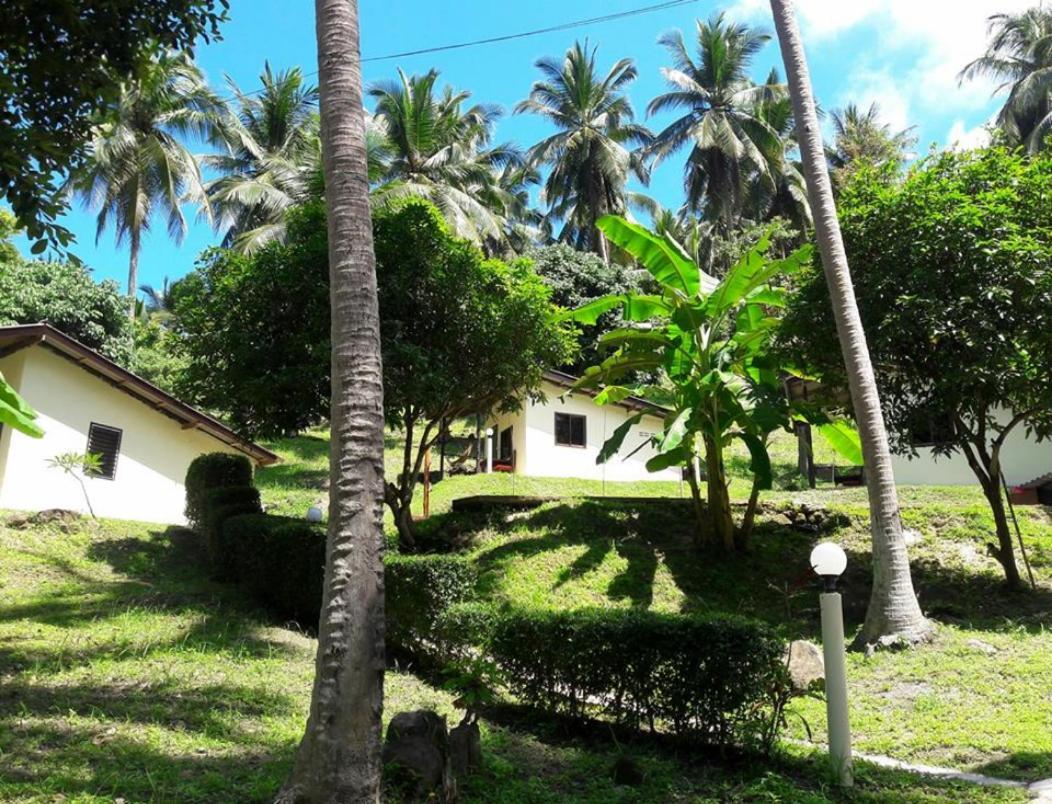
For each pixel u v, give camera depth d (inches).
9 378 586.9
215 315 515.5
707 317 499.2
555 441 905.5
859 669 346.0
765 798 193.0
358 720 152.4
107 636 329.7
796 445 1197.7
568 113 1523.1
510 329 527.8
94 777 172.2
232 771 185.5
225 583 483.5
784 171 1509.6
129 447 666.8
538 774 209.6
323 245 485.1
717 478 526.6
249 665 305.7
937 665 337.1
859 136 1416.1
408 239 506.3
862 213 442.6
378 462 167.9
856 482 848.9
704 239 1549.0
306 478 959.0
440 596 321.4
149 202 1254.3
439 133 1378.0
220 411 552.4
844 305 401.7
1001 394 411.8
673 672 231.1
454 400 544.7
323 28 191.6
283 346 496.7
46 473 599.2
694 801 191.0
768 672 219.8
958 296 403.5
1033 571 468.8
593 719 253.8
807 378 502.9
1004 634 379.2
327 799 146.9
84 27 248.2
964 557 496.1
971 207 397.1
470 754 201.0
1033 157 454.0
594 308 544.1
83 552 521.7
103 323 979.3
